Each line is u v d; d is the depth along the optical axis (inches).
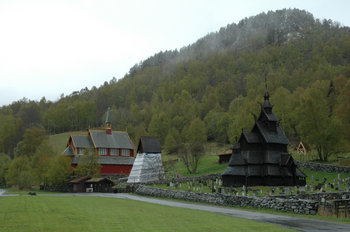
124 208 1744.6
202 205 2102.6
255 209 1830.7
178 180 3612.2
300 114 3924.7
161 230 1096.2
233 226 1197.7
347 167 3120.1
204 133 6815.9
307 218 1471.5
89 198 2534.5
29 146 7263.8
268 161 2935.5
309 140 3754.9
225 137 7091.5
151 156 4360.2
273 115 3139.8
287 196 2021.4
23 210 1501.0
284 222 1347.2
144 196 3038.9
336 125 3715.6
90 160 4854.8
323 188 2472.9
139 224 1202.0
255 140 3026.6
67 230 1067.3
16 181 5206.7
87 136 5772.6
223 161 4793.3
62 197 2583.7
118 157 5674.2
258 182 2945.4
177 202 2314.2
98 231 1060.5
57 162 4670.3
